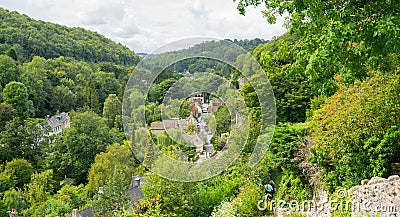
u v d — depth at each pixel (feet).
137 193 48.85
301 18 19.98
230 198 29.91
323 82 18.81
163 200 26.71
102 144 120.37
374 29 15.94
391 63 19.13
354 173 25.35
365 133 25.39
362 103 25.86
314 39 18.75
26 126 127.54
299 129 35.04
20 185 105.19
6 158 118.93
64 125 164.14
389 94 24.86
